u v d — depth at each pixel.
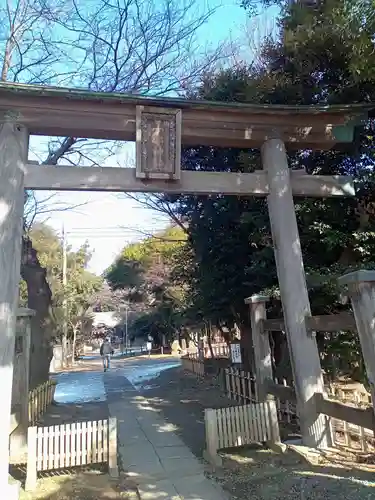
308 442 5.34
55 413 9.45
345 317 4.86
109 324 46.88
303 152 8.45
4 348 4.70
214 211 10.13
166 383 13.58
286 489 4.23
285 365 8.83
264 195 6.27
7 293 4.84
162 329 30.62
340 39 6.62
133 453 6.07
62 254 29.03
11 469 5.62
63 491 4.62
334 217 7.61
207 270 10.62
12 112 5.32
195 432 7.21
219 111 5.92
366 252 6.96
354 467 4.57
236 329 14.21
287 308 5.67
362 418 4.33
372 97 7.48
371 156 7.48
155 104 5.68
